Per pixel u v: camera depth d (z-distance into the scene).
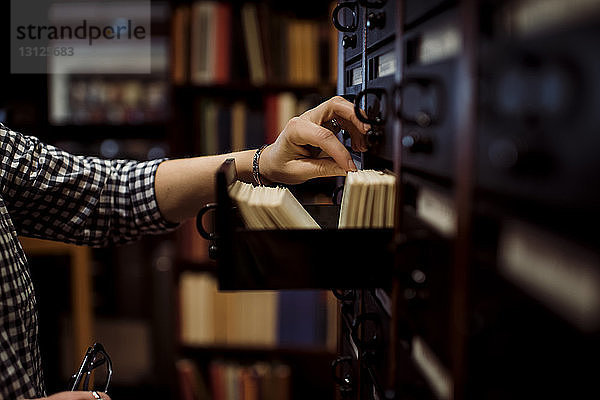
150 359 2.35
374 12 0.55
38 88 2.13
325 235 0.48
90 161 0.90
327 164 0.75
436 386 0.37
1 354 0.60
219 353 2.03
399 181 0.44
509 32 0.27
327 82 1.90
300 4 2.00
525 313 0.27
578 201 0.23
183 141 2.01
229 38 1.90
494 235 0.29
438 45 0.36
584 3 0.22
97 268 2.46
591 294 0.23
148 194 0.87
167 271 2.28
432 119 0.37
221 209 0.48
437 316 0.37
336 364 0.66
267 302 1.96
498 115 0.28
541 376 0.26
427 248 0.39
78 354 2.04
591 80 0.22
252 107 2.07
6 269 0.66
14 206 0.82
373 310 0.56
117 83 2.24
